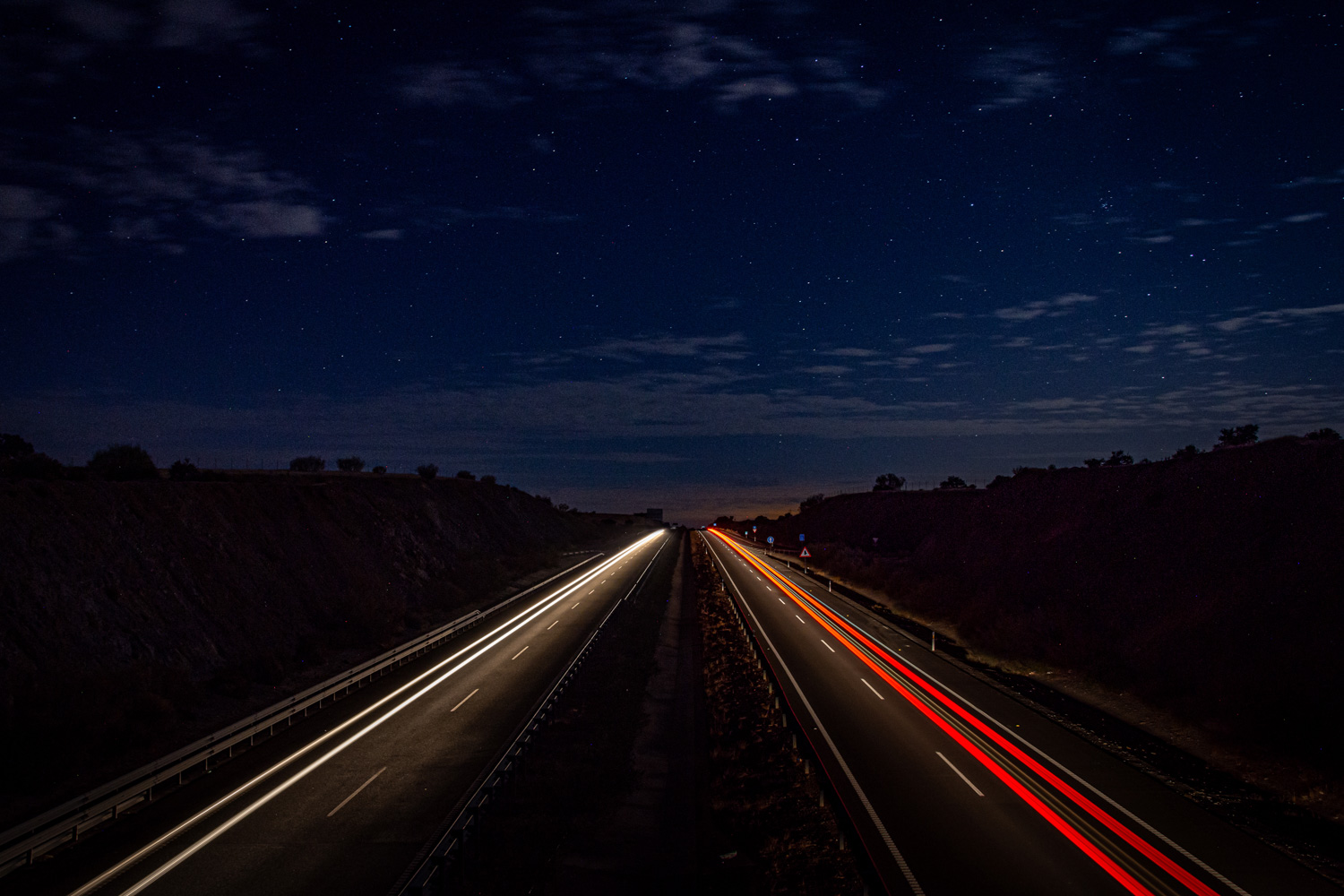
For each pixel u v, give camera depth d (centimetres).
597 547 10175
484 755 1736
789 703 2227
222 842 1253
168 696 1998
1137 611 3003
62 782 1545
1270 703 1769
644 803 1523
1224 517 3077
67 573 2191
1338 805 1465
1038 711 2211
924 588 4666
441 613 4125
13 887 1098
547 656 2959
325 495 4381
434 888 1009
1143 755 1794
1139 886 1098
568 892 1122
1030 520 4697
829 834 1283
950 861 1172
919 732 1936
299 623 3019
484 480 8638
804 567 7375
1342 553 2356
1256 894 1087
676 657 3200
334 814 1382
